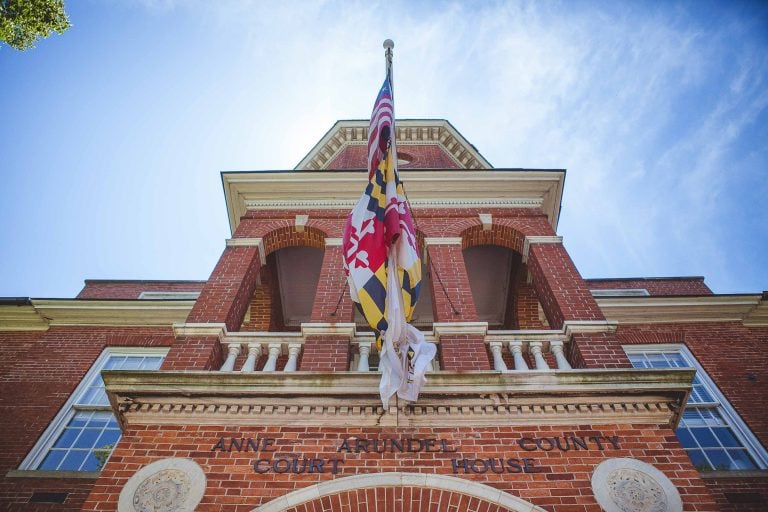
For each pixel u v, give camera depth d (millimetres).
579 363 8953
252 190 13906
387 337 7691
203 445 7465
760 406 12219
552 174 13680
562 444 7469
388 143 9500
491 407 7820
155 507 6629
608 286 19281
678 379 7930
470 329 9500
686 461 7199
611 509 6629
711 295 14875
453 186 13703
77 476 10492
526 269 13938
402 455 7312
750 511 9844
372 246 8156
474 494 6789
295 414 7805
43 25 11016
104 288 18922
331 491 6805
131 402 7887
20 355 13789
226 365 9016
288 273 15375
